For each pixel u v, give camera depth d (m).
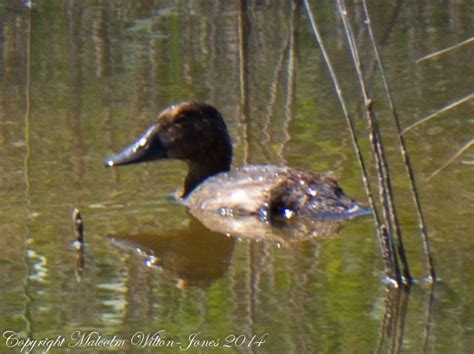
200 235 11.43
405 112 15.24
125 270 10.47
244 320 9.23
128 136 14.54
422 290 9.62
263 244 11.15
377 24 19.44
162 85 16.86
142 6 20.73
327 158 13.52
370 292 9.66
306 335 8.88
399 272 9.80
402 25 19.34
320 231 11.38
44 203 12.24
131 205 12.34
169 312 9.52
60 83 17.02
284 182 12.03
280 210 11.86
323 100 15.99
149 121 15.16
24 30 19.45
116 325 9.22
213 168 13.18
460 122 14.71
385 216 9.86
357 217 11.64
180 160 13.81
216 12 20.36
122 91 16.59
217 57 18.11
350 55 17.97
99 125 15.05
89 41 18.97
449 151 13.53
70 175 13.20
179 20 19.94
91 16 20.19
